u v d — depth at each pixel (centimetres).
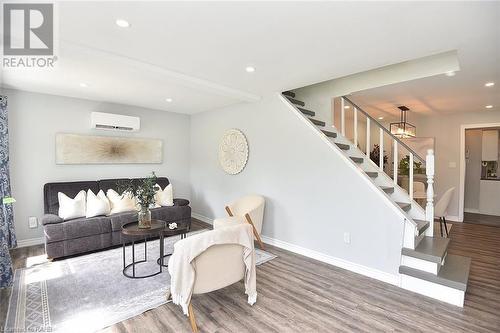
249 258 239
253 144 450
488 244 422
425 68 321
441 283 257
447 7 176
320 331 210
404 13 184
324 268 332
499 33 212
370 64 284
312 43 234
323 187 354
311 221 368
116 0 171
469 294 269
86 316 224
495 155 647
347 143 416
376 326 216
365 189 313
